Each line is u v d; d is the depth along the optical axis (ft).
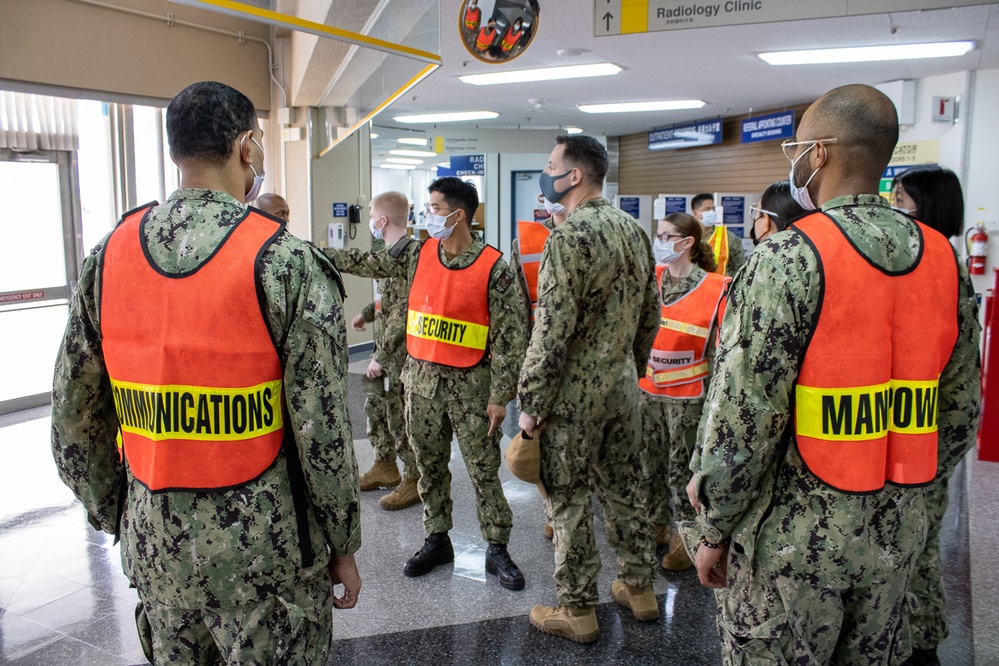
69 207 18.28
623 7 11.96
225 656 4.11
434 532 9.40
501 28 12.34
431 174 83.61
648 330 7.83
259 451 4.02
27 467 13.51
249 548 3.99
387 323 11.12
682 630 7.92
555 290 6.67
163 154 19.52
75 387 4.27
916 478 4.10
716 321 8.58
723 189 37.58
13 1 14.16
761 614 4.23
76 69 15.42
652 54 21.76
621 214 7.31
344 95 15.80
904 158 24.21
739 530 4.28
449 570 9.42
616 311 7.07
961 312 4.29
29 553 9.91
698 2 11.73
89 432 4.39
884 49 20.49
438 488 9.35
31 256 17.70
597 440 7.35
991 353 13.47
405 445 11.40
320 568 4.30
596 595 7.63
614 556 9.89
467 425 8.91
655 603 8.13
